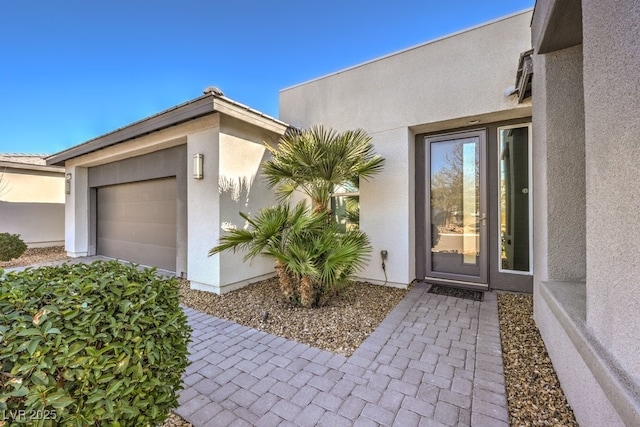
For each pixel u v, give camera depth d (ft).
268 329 11.64
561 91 9.11
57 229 37.60
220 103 15.20
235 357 9.39
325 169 14.62
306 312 13.37
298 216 13.66
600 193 5.09
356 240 14.34
